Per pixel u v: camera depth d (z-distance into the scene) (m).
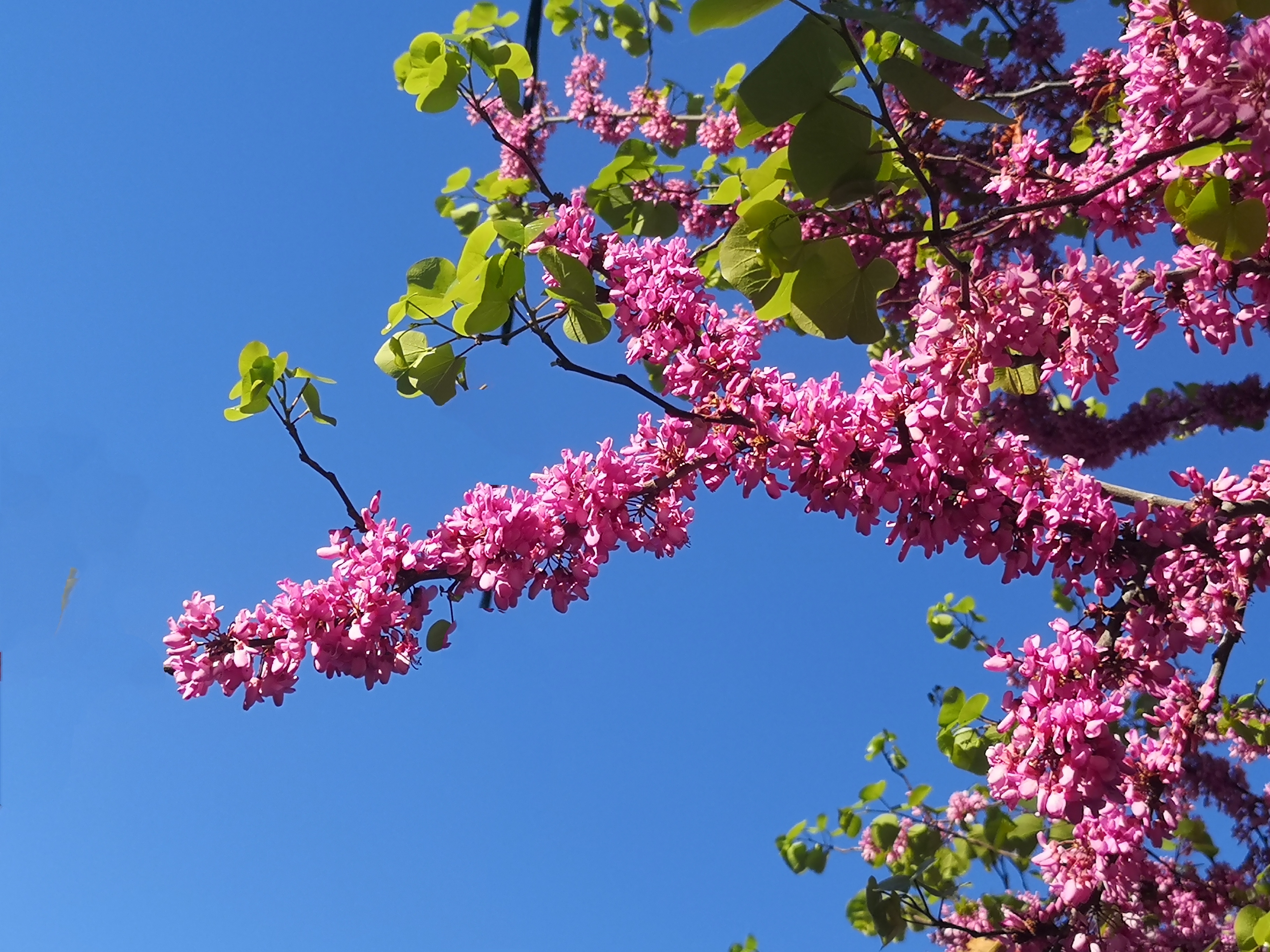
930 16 6.54
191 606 3.34
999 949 4.93
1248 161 2.94
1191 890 5.45
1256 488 3.56
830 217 3.04
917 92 2.08
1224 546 3.43
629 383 3.05
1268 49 2.50
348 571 3.40
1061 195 3.88
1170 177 3.28
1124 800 3.18
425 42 4.12
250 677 3.32
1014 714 3.31
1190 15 3.16
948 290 2.92
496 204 6.18
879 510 3.33
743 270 2.72
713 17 2.05
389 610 3.31
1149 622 3.43
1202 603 3.50
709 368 3.42
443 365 3.35
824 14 2.07
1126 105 3.88
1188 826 5.91
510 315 3.13
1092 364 3.10
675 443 3.59
